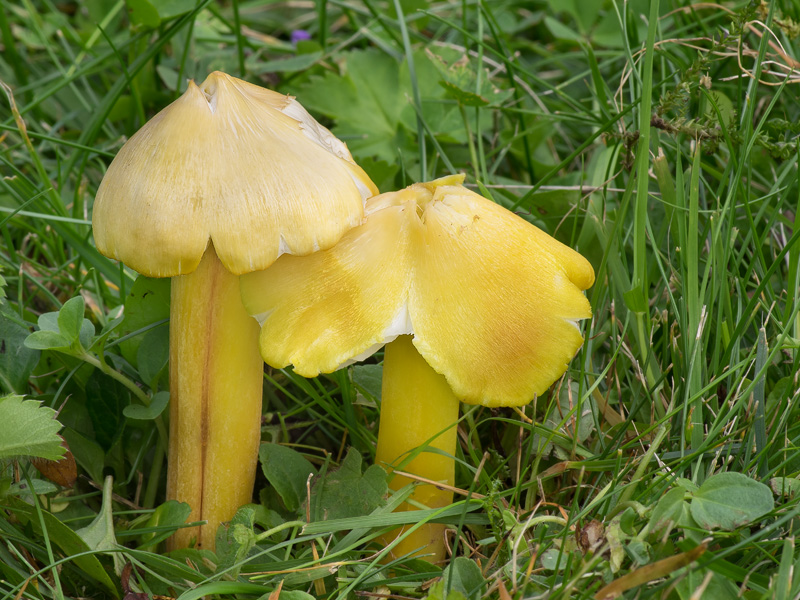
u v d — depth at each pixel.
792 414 0.34
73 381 0.35
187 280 0.31
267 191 0.30
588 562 0.30
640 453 0.34
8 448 0.31
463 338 0.31
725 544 0.32
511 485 0.35
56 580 0.31
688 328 0.34
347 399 0.35
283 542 0.32
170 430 0.33
